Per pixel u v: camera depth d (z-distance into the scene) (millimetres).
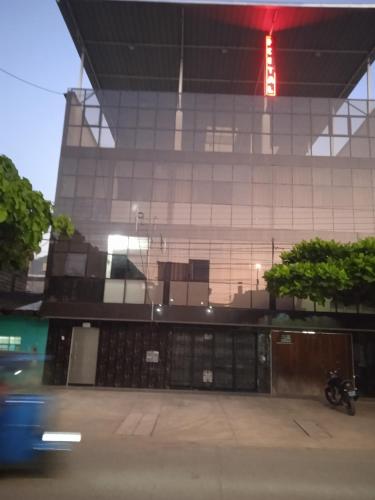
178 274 17875
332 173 19156
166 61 24359
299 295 13297
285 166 19203
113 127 19500
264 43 22734
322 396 16188
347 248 14078
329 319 16828
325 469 6781
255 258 18094
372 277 12617
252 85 25719
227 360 17125
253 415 11875
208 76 25266
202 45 23062
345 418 11750
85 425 9914
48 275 17719
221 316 16828
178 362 17109
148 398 14359
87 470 6273
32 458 5836
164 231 18344
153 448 7953
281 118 19750
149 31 22469
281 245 18266
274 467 6844
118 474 6156
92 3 20922
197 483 5871
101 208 18594
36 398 6051
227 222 18562
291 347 17016
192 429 9883
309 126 19672
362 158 19312
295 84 25859
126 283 17719
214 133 19578
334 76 25094
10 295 17797
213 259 18062
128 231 18281
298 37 22438
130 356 17047
